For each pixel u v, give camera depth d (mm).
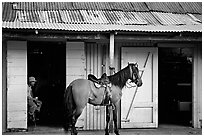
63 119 11047
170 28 8617
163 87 11656
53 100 11438
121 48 9688
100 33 8438
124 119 9703
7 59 9133
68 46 9422
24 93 9219
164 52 11328
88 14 9742
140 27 8641
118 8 10375
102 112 9641
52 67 11227
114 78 8547
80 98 8102
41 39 9328
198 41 9641
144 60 9812
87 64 9641
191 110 10867
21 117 9188
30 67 11109
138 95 9781
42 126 9844
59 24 8625
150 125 9789
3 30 8070
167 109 11656
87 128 9570
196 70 10000
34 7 10062
